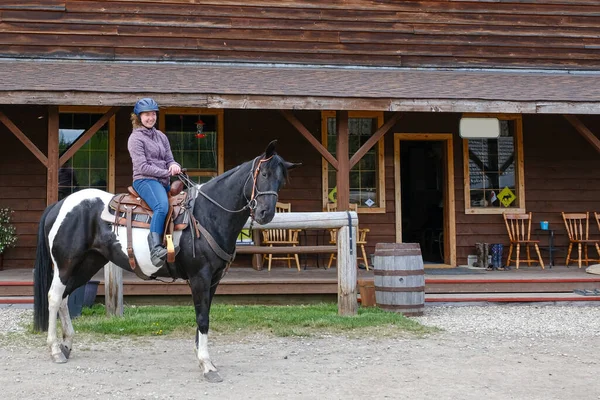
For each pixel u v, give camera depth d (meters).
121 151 11.09
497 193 11.89
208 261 5.18
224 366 5.53
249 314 7.92
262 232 10.84
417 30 11.52
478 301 9.04
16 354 5.92
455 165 11.77
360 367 5.50
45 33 10.59
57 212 5.68
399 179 11.67
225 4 11.05
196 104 8.54
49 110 8.62
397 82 10.05
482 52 11.68
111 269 7.71
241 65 10.98
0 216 10.58
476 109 9.11
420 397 4.61
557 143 11.96
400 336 6.85
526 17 11.83
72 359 5.74
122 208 5.42
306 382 5.00
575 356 5.99
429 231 13.27
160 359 5.77
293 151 11.44
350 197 11.66
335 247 7.98
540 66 11.81
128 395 4.62
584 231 11.91
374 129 11.77
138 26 10.83
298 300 9.04
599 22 12.00
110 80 9.09
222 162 11.22
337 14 11.34
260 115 11.39
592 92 9.88
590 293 9.34
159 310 8.23
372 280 8.72
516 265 11.23
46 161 8.59
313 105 8.76
